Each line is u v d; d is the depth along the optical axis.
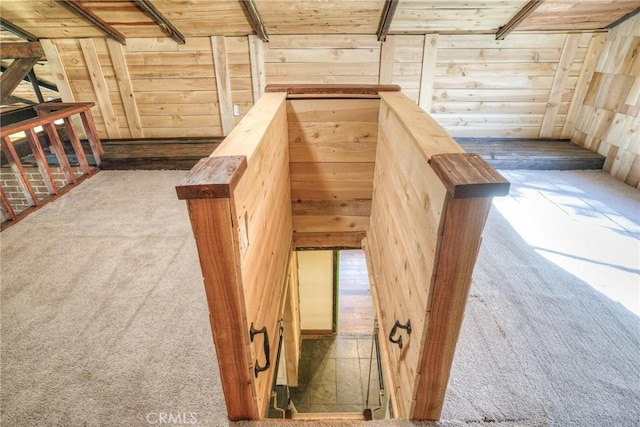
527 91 4.13
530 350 1.63
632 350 1.62
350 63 4.01
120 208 2.90
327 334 4.27
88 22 3.52
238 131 1.24
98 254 2.29
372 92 2.07
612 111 3.65
